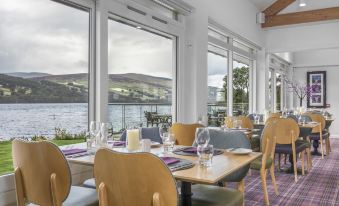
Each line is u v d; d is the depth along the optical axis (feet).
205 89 15.62
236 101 21.74
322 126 20.25
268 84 26.30
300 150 14.49
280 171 15.90
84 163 6.16
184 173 5.08
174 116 14.51
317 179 14.34
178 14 14.44
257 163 10.30
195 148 7.44
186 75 14.90
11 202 7.22
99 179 4.59
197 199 6.21
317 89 34.63
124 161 4.22
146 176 4.15
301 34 24.77
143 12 11.80
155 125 13.11
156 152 7.10
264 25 24.63
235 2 19.88
